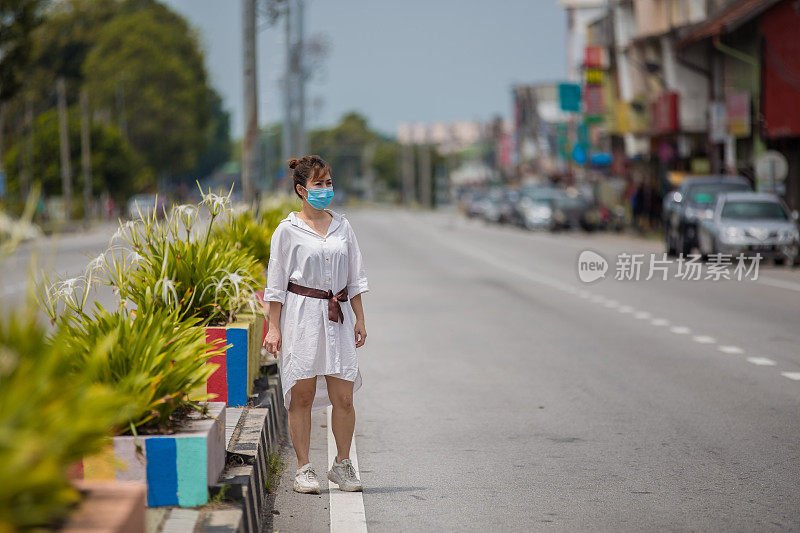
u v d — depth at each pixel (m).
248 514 13.77
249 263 24.39
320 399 17.16
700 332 37.94
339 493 17.02
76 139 189.50
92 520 8.79
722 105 106.12
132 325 14.71
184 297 20.16
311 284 16.19
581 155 171.88
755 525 15.23
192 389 13.99
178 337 14.83
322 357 16.25
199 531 12.28
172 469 13.34
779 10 95.38
